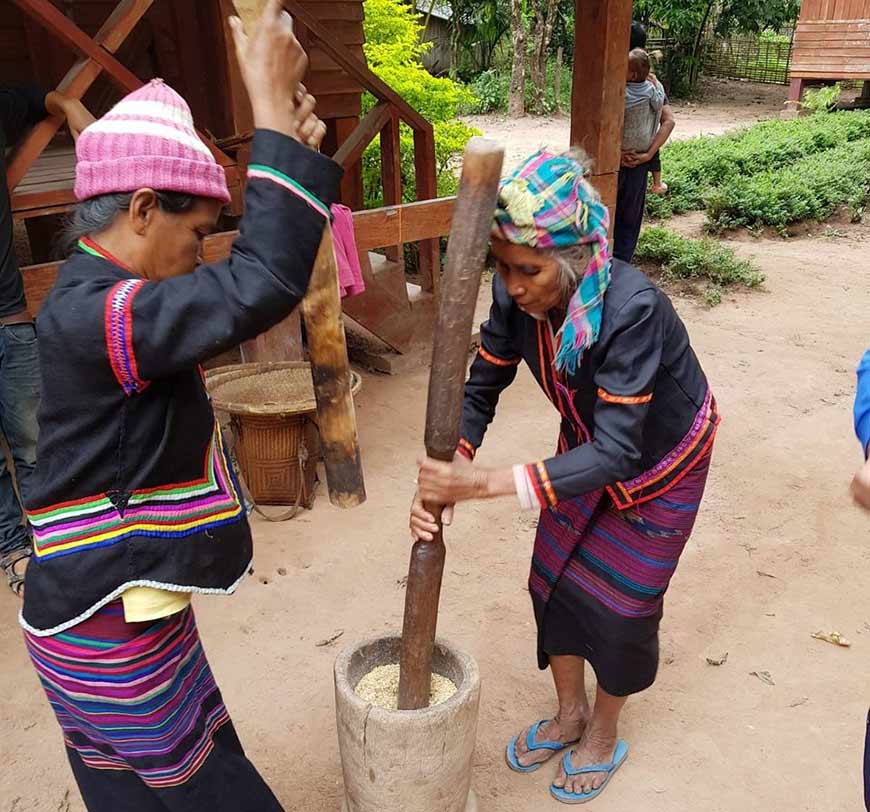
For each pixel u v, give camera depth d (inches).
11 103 133.8
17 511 132.7
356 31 231.1
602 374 71.9
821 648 119.0
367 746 74.9
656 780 97.2
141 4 134.0
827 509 154.4
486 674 113.6
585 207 66.4
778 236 358.0
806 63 621.0
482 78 845.2
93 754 69.3
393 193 208.2
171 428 58.9
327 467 71.7
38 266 137.9
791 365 220.5
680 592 130.9
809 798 95.0
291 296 52.7
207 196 57.1
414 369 213.9
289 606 125.7
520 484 70.9
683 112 824.3
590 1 189.2
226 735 75.2
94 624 61.3
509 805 94.2
